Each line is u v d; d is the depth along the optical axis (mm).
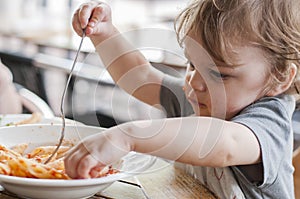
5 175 680
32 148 871
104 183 683
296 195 1830
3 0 3389
